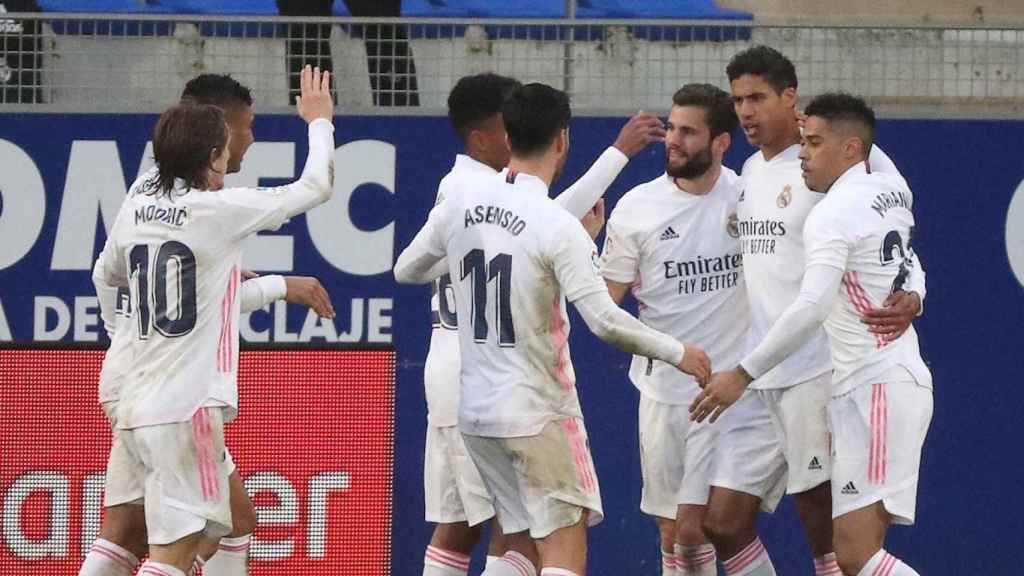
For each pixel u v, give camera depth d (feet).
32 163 78.95
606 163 68.33
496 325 58.85
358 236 79.05
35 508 73.41
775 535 78.48
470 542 71.72
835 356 64.54
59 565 73.51
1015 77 80.69
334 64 81.46
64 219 78.95
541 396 59.00
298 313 78.95
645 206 71.00
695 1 89.40
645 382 71.87
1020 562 78.23
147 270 61.36
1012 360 78.38
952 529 78.38
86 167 79.00
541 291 58.70
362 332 79.00
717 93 69.67
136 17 80.84
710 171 70.44
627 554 78.74
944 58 80.79
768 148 69.36
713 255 70.49
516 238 58.54
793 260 67.82
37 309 78.84
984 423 78.38
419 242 62.03
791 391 67.92
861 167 65.05
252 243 78.74
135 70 81.30
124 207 63.26
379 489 73.82
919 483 78.54
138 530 65.46
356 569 73.72
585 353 78.89
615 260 71.26
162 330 61.11
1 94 80.38
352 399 73.67
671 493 71.97
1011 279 78.43
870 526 63.46
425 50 81.61
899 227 64.44
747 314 70.95
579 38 81.25
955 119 78.54
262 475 73.46
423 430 78.69
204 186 61.98
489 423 58.75
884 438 63.10
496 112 68.23
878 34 80.69
